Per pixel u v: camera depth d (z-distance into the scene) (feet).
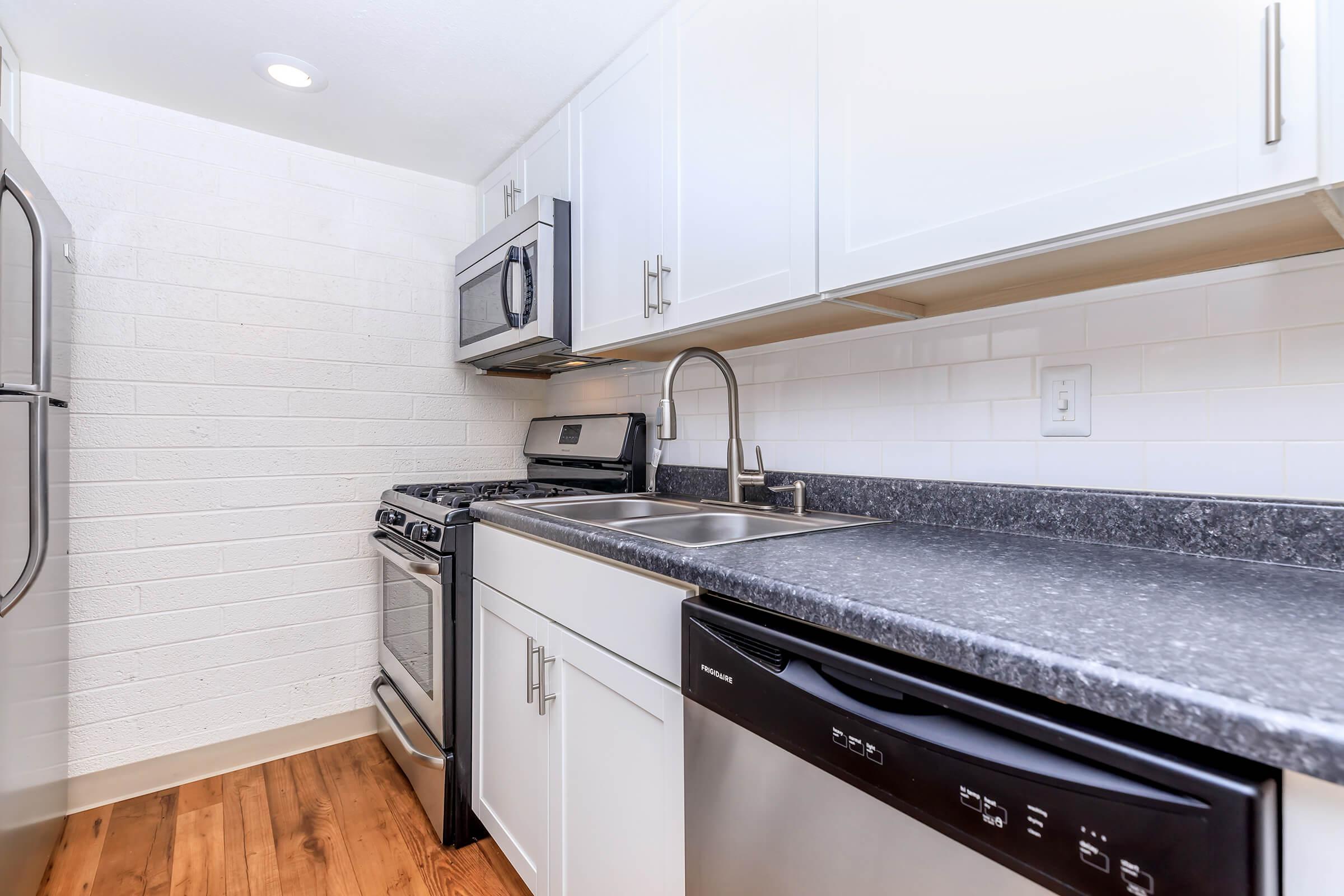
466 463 8.08
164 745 6.16
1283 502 2.73
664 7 4.77
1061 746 1.59
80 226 5.79
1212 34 2.11
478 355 7.03
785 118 3.68
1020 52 2.63
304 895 4.61
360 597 7.29
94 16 4.83
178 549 6.26
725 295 4.11
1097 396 3.39
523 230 6.03
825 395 4.85
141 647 6.07
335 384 7.16
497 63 5.48
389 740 6.72
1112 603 2.11
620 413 6.98
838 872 2.12
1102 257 2.83
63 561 5.21
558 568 3.98
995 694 1.78
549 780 4.07
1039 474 3.63
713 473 5.79
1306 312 2.75
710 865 2.70
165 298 6.21
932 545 3.26
